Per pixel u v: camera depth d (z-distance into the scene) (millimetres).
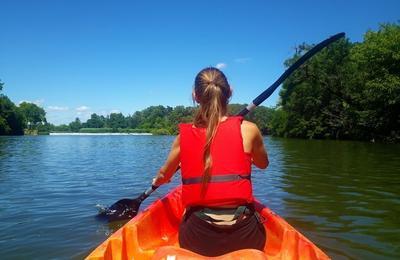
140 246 3064
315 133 40344
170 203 3689
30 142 36406
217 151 2432
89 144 32375
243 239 2371
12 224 5102
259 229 2469
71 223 5141
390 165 11727
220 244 2369
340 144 26547
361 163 12406
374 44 30031
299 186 7871
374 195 6855
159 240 3387
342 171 10289
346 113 36156
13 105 73562
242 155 2455
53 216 5520
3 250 4082
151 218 3330
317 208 5852
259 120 63250
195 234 2410
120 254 2719
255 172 10180
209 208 2426
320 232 4617
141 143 35406
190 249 2434
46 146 27797
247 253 2098
